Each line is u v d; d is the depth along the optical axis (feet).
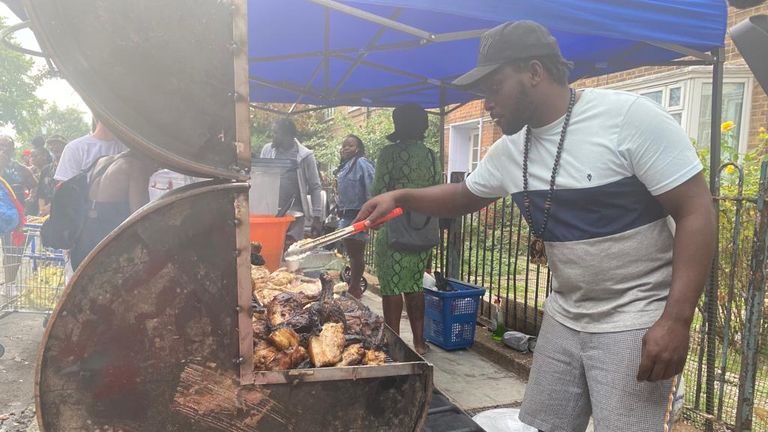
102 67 3.71
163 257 3.99
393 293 12.99
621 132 4.79
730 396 10.34
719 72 10.29
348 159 18.78
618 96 4.95
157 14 3.76
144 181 9.89
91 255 3.85
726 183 12.85
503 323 15.06
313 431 4.49
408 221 12.53
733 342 11.44
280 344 4.60
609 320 5.20
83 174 9.86
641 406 5.00
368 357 4.91
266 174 9.96
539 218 5.60
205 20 3.88
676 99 21.29
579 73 15.76
